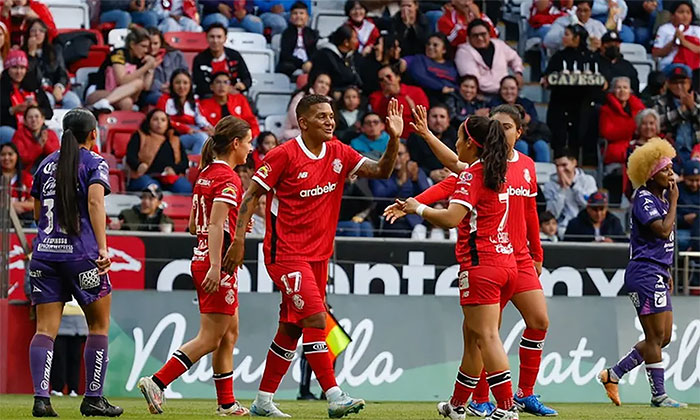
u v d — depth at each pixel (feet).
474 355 81.66
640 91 196.24
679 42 203.92
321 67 180.96
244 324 128.36
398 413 95.14
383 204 161.99
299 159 79.36
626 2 207.31
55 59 181.16
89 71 187.62
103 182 77.10
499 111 87.25
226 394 85.71
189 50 191.62
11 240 136.46
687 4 205.77
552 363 131.54
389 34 187.42
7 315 129.39
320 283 81.35
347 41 182.91
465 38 191.01
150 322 127.03
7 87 173.47
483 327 73.00
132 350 126.11
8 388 128.88
